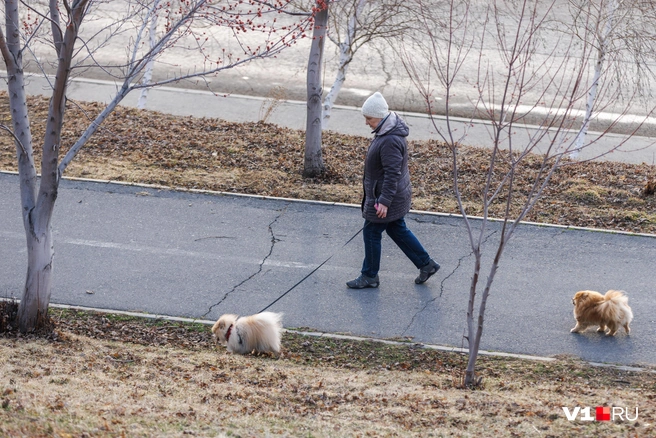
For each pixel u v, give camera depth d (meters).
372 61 22.31
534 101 19.47
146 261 10.09
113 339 8.26
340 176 13.18
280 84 20.89
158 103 19.22
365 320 8.85
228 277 9.77
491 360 8.04
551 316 9.01
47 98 16.80
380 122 8.88
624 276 9.98
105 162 13.34
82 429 5.53
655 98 19.69
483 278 9.88
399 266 10.20
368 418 6.25
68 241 10.52
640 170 13.98
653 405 6.67
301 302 9.22
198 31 23.50
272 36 23.14
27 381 6.59
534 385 7.36
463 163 13.81
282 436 5.75
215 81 20.78
